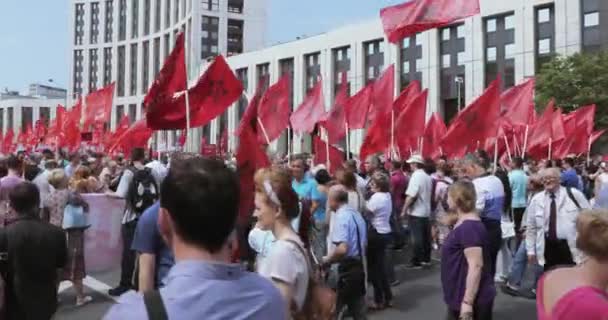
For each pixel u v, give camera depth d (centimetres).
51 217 795
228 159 2042
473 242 476
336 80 6247
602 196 902
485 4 5012
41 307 516
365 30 5906
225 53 8888
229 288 192
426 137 1658
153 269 412
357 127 1484
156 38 9912
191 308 183
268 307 198
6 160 889
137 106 10162
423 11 1097
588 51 4422
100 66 10919
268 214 361
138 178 830
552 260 756
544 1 4656
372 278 808
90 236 1016
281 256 335
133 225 833
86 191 1024
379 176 838
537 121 1870
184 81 832
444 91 5344
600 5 4381
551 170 743
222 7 8919
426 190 1089
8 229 509
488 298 480
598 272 277
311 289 347
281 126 1300
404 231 1175
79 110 2434
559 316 269
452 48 5291
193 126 846
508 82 4891
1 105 12569
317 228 848
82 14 11225
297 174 948
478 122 1151
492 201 786
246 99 6688
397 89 5675
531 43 4728
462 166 875
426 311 801
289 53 6681
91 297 845
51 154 1564
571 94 3694
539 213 762
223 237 199
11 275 507
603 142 3691
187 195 193
